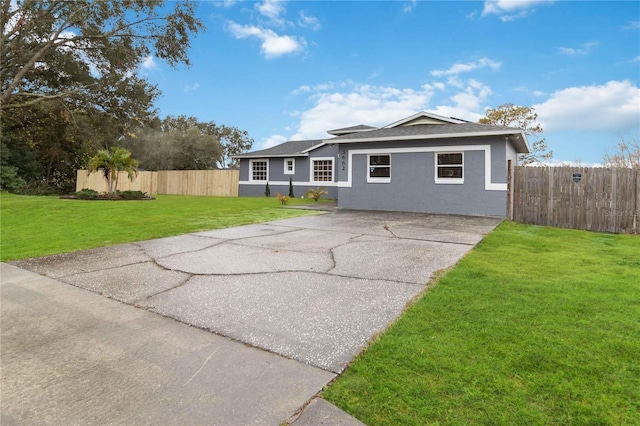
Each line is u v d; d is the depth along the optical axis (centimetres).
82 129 1923
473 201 1066
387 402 182
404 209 1174
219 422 171
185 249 566
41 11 1577
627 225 805
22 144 2092
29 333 271
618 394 185
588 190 855
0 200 1364
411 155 1161
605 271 425
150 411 179
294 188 1959
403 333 259
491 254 519
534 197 927
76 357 235
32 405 185
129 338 262
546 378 199
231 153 4378
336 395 190
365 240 638
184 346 249
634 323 269
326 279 399
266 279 402
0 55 1576
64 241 634
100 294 358
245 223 873
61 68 1817
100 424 170
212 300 338
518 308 300
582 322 271
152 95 1984
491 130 1016
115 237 673
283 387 198
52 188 2144
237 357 233
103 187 2075
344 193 1273
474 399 182
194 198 1802
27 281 403
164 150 3100
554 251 549
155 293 359
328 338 256
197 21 1783
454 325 270
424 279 393
